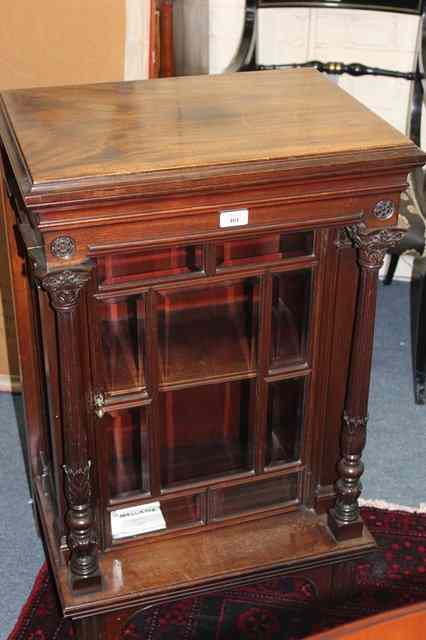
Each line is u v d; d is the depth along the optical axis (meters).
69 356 1.35
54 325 1.38
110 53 1.98
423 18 2.49
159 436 1.54
